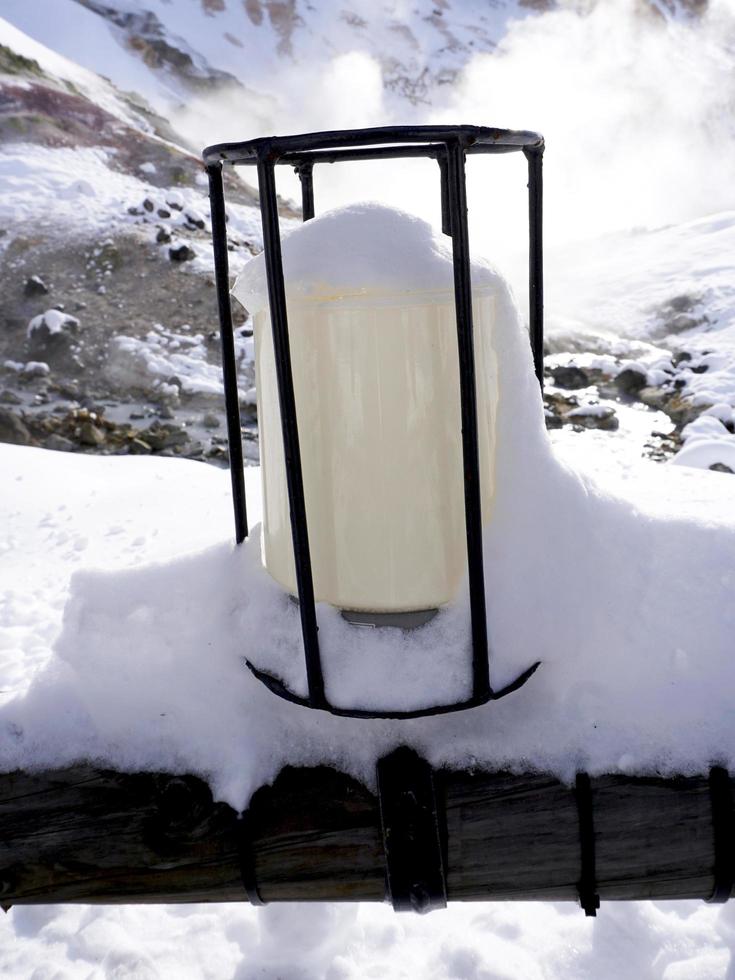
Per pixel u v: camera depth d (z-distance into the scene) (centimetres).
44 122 1630
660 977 202
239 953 229
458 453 94
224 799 107
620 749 105
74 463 643
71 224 1332
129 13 3694
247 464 794
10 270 1234
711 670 105
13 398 965
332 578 98
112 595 111
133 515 531
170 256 1258
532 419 100
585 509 103
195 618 110
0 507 552
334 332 92
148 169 1572
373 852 108
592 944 211
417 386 92
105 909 247
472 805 105
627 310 1216
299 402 95
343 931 189
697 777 105
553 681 105
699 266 1330
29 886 114
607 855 107
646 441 826
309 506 97
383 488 94
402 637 98
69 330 1089
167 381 1001
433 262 91
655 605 105
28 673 366
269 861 109
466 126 84
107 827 111
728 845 105
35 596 439
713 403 898
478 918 229
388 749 105
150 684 110
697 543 106
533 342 117
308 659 93
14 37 2028
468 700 95
